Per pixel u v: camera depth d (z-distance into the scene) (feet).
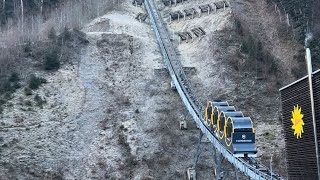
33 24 359.66
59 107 242.17
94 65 285.84
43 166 205.98
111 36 318.65
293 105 139.74
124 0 408.67
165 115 243.81
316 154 124.36
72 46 298.15
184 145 223.92
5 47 288.30
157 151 220.02
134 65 291.58
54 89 254.27
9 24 369.71
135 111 247.09
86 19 368.48
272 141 226.17
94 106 249.75
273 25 338.95
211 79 275.18
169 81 276.00
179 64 289.74
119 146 223.92
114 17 366.84
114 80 275.18
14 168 200.13
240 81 268.41
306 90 131.54
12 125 222.69
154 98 258.78
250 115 244.22
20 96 242.58
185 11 368.89
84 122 237.25
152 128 234.38
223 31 321.52
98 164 213.66
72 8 387.75
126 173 209.15
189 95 247.09
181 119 240.12
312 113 126.11
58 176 203.10
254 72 274.16
